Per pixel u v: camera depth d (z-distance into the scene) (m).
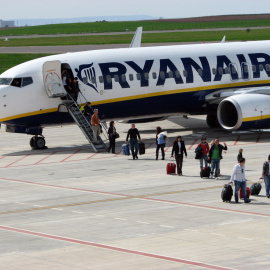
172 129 125.38
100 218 60.47
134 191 72.25
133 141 93.75
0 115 102.19
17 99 102.12
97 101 107.00
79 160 94.19
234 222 58.00
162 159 93.38
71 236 54.22
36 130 105.44
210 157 79.06
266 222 57.91
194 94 115.75
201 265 45.53
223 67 118.25
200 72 116.00
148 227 56.78
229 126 113.06
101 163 91.38
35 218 61.03
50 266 45.81
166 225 57.34
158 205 65.38
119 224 58.06
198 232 54.72
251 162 88.44
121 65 109.56
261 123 110.44
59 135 122.69
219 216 60.41
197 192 71.38
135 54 112.25
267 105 110.81
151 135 118.38
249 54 121.81
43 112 104.06
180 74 114.12
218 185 75.12
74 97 105.69
